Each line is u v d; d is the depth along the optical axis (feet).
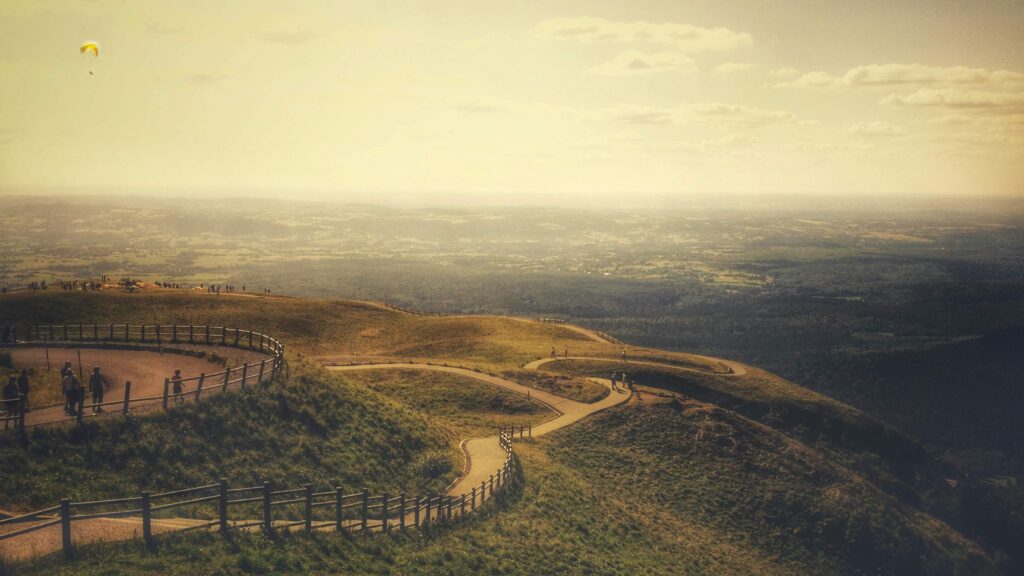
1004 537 271.08
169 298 342.85
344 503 111.96
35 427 99.04
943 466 299.79
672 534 168.25
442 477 140.67
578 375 286.46
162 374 144.66
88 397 124.36
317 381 151.64
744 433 241.35
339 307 387.34
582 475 185.26
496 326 384.68
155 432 106.93
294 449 122.11
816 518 208.13
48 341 185.26
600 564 127.65
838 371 651.25
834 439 282.77
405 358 300.40
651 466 208.95
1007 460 489.67
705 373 310.65
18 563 70.13
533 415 230.07
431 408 225.97
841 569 195.62
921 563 212.02
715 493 204.64
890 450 290.56
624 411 238.48
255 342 192.03
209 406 119.24
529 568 113.70
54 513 85.10
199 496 99.45
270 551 84.38
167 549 78.64
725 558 168.25
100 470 96.48
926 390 602.03
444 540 110.32
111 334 188.24
